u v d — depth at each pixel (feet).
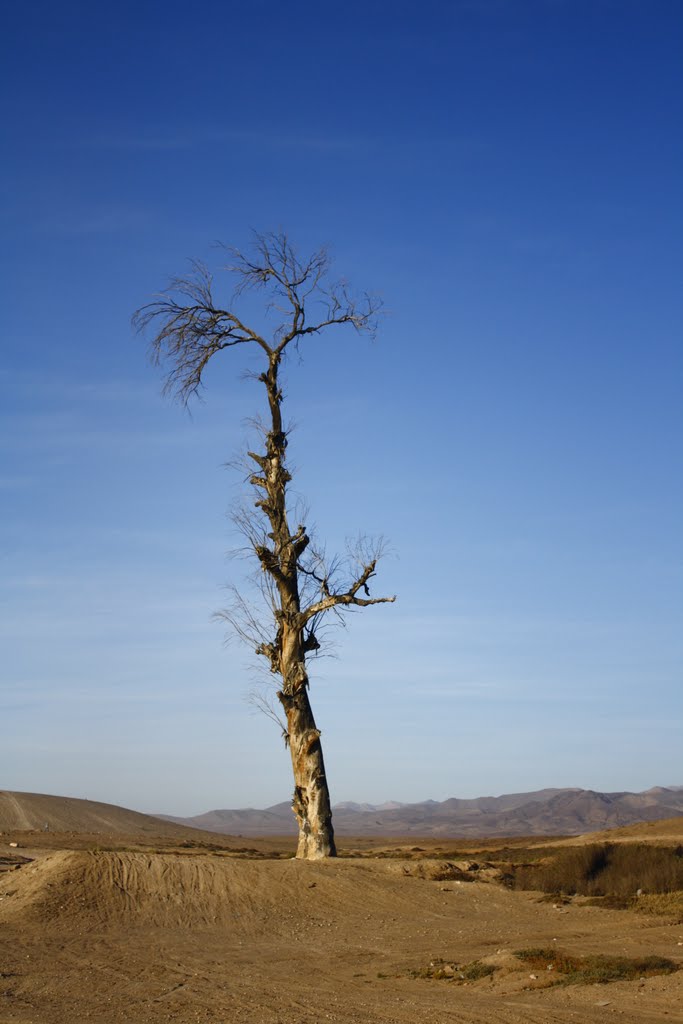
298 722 123.24
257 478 127.65
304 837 122.11
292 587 125.18
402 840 429.38
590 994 55.11
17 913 92.89
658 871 110.32
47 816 387.14
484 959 68.03
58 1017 51.24
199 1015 51.24
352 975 65.72
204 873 107.24
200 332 133.49
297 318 132.77
